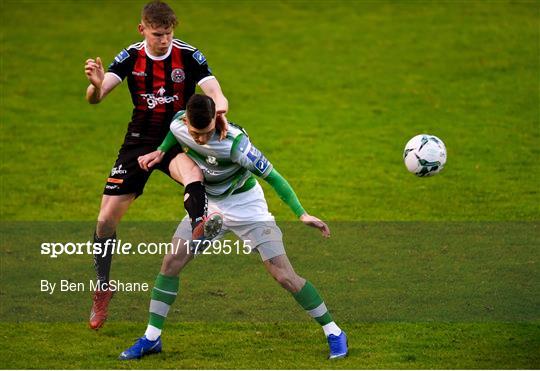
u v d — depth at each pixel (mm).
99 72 25109
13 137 51438
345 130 52969
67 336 27078
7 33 68875
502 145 50031
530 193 43188
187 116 23250
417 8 76062
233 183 24812
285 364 24281
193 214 23953
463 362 24344
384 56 65750
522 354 24984
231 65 64125
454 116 54906
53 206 42062
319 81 61531
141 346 24938
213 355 25203
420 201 42344
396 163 47906
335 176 45969
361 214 40562
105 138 51812
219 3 77688
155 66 26203
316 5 77375
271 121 54438
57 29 70125
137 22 71938
